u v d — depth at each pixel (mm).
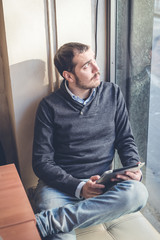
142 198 1417
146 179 1883
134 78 1822
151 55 1608
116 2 1809
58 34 1794
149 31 1590
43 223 1308
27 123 1901
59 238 1320
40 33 1768
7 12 1676
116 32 1871
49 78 1868
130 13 1730
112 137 1771
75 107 1688
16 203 1115
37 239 961
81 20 1811
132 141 1775
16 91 1815
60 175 1594
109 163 1785
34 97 1867
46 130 1707
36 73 1828
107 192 1413
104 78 1989
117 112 1790
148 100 1712
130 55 1810
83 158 1705
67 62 1648
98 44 1898
